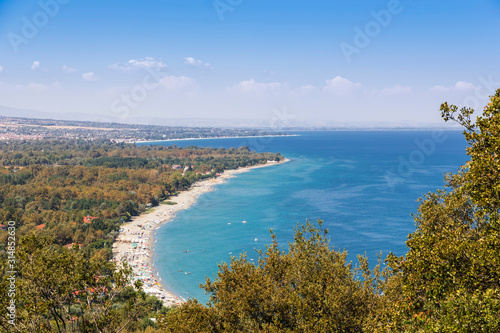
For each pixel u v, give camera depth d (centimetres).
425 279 1662
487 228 1608
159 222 14912
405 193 18025
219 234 13000
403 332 1658
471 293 1514
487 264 1469
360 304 2152
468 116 1675
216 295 2638
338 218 13962
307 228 2817
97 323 2267
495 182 1534
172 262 10556
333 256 2581
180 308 2608
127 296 4266
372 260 9350
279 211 15725
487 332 1316
